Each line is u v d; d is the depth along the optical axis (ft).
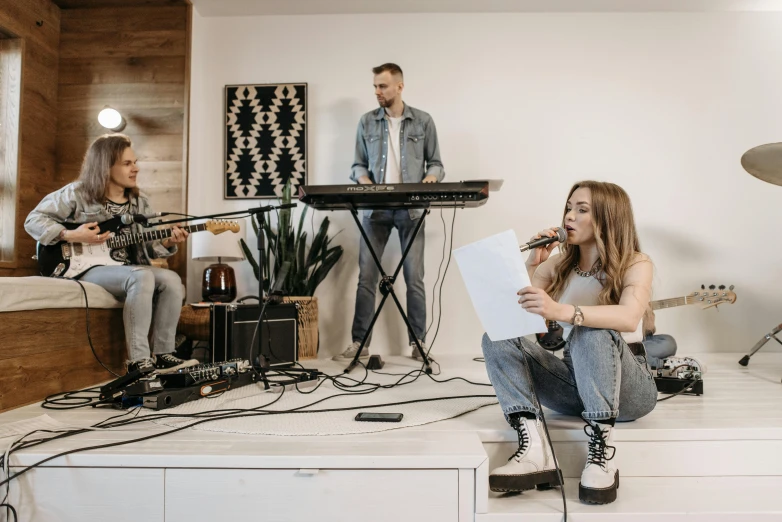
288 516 4.27
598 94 11.84
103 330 8.05
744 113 11.76
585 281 5.14
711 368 9.43
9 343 6.08
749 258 11.65
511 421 4.74
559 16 11.89
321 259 11.12
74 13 11.59
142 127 11.35
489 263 4.31
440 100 11.87
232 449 4.43
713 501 4.52
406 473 4.24
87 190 8.07
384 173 10.19
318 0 11.37
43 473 4.36
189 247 11.41
